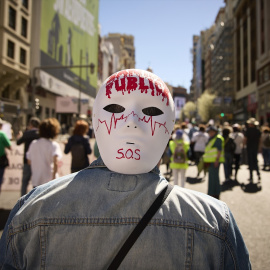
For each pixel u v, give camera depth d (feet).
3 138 16.47
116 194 3.02
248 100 140.56
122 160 2.92
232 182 27.04
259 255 10.94
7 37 84.38
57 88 124.16
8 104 66.18
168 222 2.89
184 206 3.01
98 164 3.31
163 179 3.23
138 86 3.02
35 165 13.80
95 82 190.29
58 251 2.90
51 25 115.75
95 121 3.21
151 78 3.14
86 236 2.90
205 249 2.92
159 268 2.77
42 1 106.52
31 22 103.60
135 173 3.03
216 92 250.98
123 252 2.77
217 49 246.06
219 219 3.08
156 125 3.01
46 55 111.14
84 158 15.49
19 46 91.91
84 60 163.43
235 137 28.48
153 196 2.98
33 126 16.63
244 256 3.15
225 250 3.02
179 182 25.30
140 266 2.77
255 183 26.48
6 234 3.24
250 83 144.77
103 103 3.10
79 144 15.46
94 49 183.01
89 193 3.04
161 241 2.82
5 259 3.14
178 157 20.47
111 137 2.98
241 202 19.12
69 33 137.39
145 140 2.97
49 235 2.94
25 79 97.60
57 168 13.91
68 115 154.81
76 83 151.43
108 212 2.93
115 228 2.90
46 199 3.05
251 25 144.36
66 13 132.87
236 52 175.83
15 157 21.09
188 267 2.81
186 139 21.15
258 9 126.52
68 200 3.02
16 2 88.33
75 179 3.16
